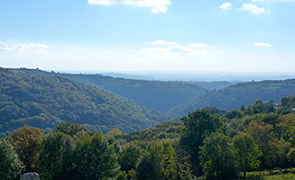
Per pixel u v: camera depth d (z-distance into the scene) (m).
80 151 43.97
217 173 44.75
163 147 49.53
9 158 35.66
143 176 42.75
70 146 45.41
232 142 47.25
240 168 44.91
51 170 41.25
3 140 36.66
